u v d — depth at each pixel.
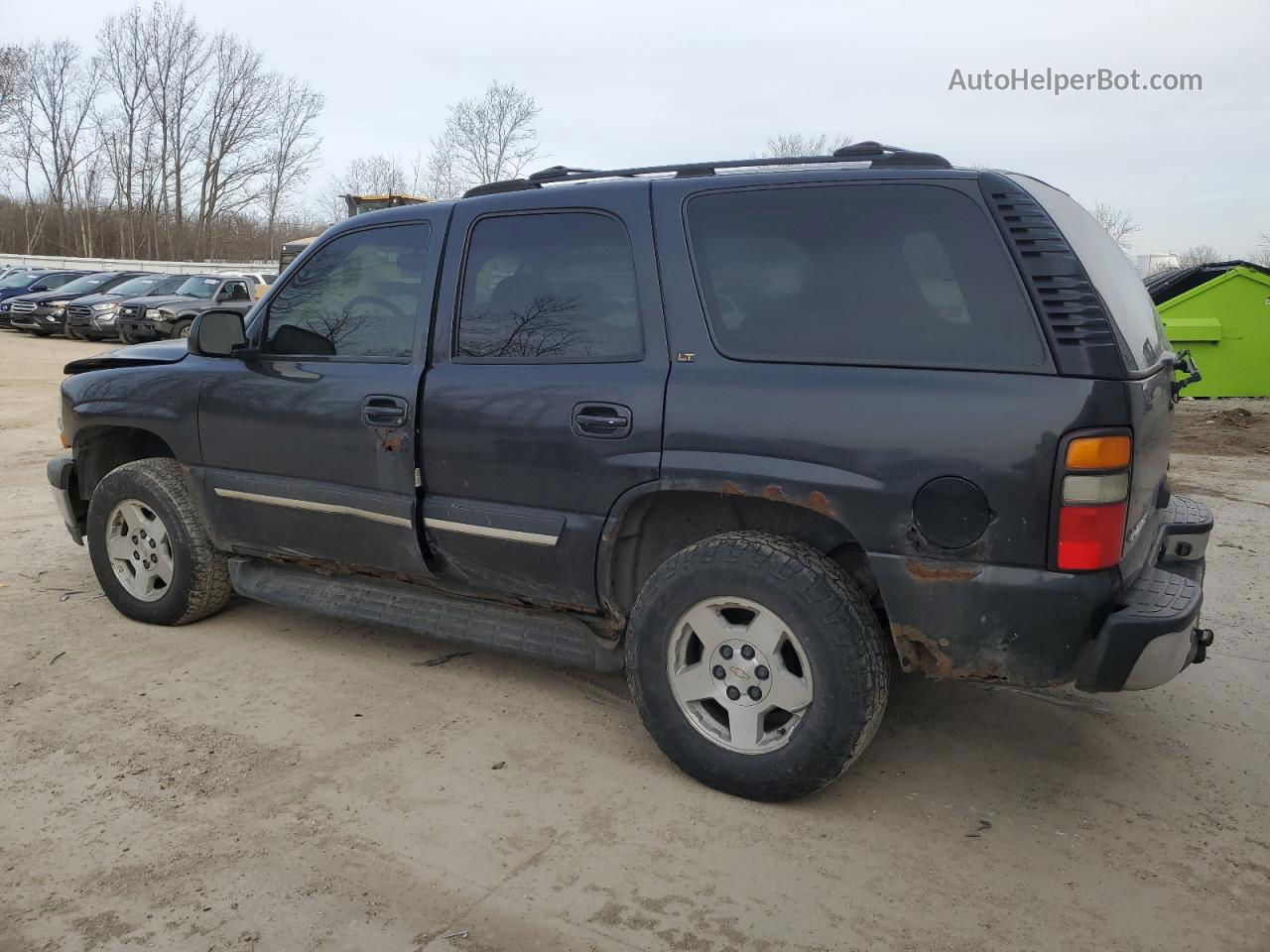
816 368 2.80
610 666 3.32
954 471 2.59
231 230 55.22
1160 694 3.84
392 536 3.61
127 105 51.34
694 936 2.37
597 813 2.91
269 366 3.92
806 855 2.71
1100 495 2.48
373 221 3.74
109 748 3.28
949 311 2.66
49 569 5.32
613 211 3.17
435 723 3.50
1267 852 2.77
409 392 3.47
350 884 2.56
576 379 3.14
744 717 2.95
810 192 2.89
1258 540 6.07
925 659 2.77
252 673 3.93
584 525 3.15
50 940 2.33
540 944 2.34
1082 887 2.59
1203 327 12.58
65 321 21.78
